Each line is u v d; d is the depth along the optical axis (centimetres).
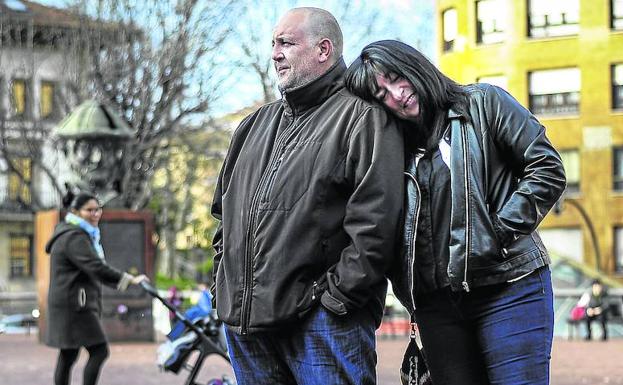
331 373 999
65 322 2009
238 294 1022
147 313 4075
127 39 6525
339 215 999
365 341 1012
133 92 6481
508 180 1005
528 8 10625
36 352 3847
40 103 7462
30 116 7444
